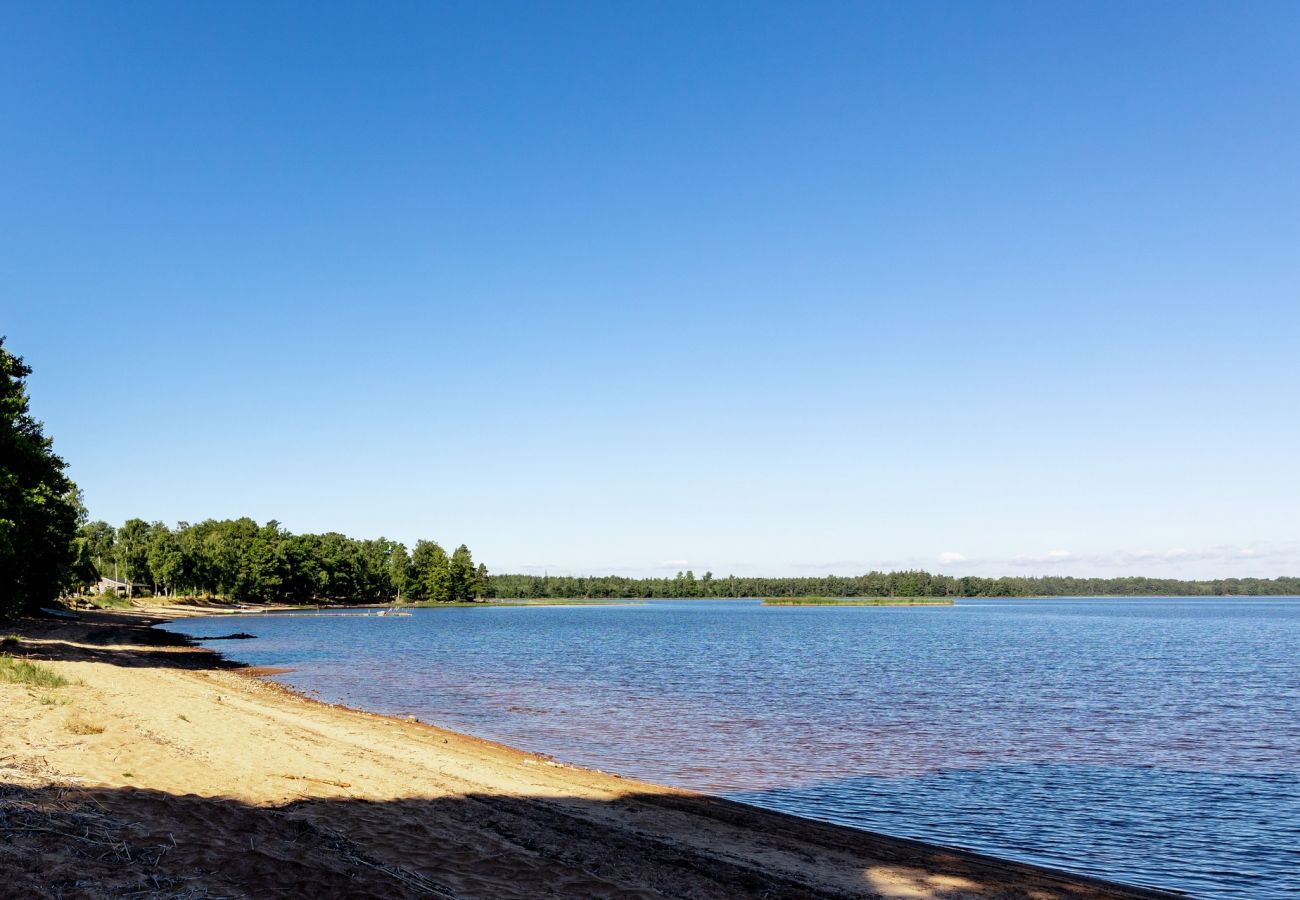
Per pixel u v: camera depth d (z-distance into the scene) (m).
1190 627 128.50
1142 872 15.83
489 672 52.69
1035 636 102.69
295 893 9.70
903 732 31.31
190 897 9.02
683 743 28.48
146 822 11.64
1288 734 31.75
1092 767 25.16
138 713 21.83
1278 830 18.55
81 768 14.34
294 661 57.16
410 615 157.75
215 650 63.38
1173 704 40.34
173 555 140.88
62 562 53.03
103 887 8.88
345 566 189.50
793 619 159.25
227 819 12.55
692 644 84.38
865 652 74.69
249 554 162.25
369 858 11.81
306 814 13.87
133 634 68.19
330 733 24.20
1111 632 113.12
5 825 10.39
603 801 18.52
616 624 132.00
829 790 21.92
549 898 11.13
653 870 13.25
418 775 18.92
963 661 65.31
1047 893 13.81
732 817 18.14
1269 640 94.50
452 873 11.67
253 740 20.61
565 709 36.28
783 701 40.09
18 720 17.91
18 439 40.91
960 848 17.02
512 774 20.70
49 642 46.91
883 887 13.62
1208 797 21.47
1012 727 32.81
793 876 13.76
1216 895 14.62
